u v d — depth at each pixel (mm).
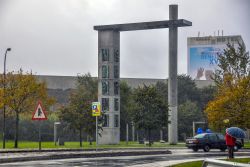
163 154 39469
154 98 63188
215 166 17234
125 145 63500
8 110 58219
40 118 31578
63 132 84875
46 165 26109
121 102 95750
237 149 47406
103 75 68875
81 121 60594
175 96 70500
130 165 26234
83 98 61688
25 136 93625
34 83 55375
